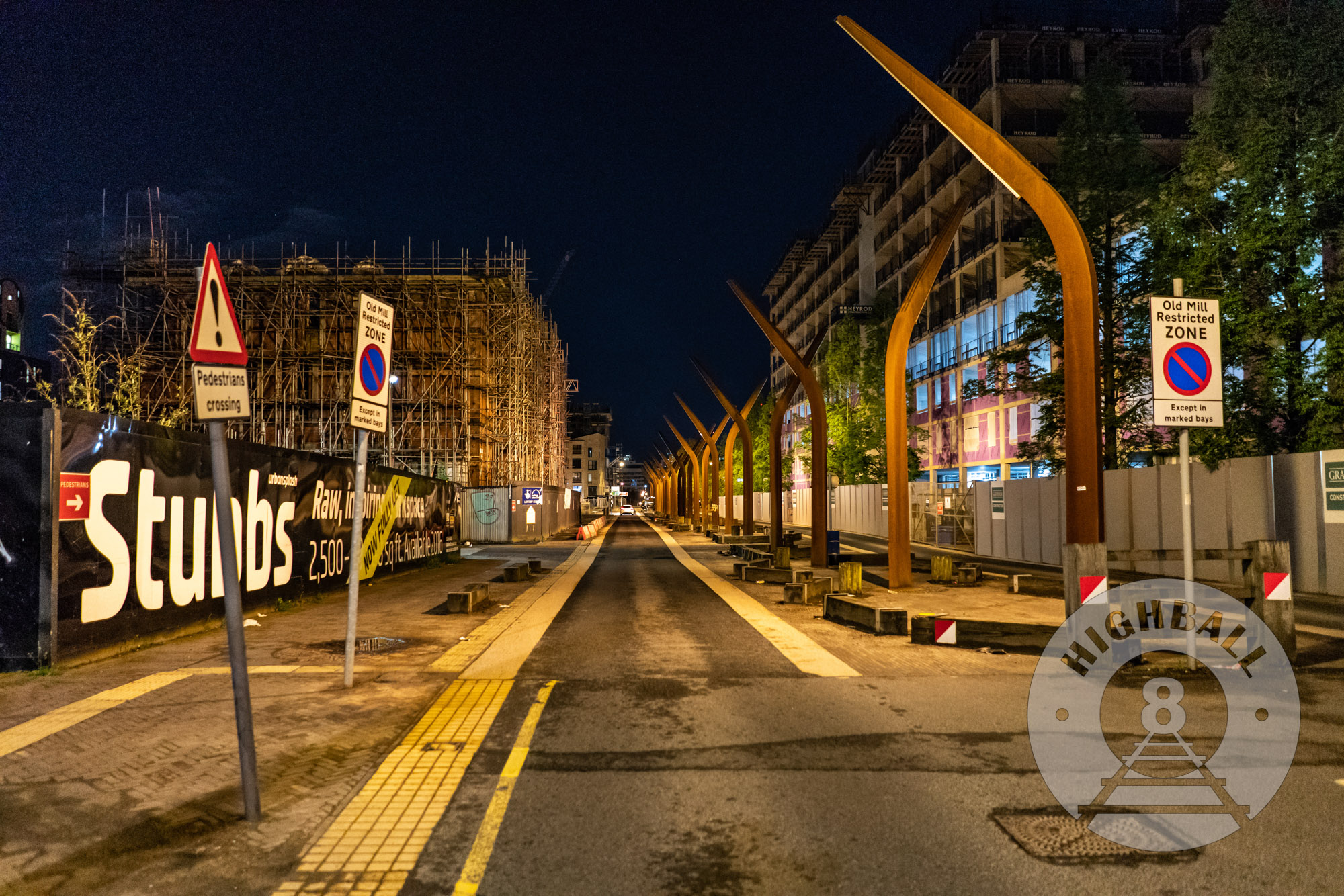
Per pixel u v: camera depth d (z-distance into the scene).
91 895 3.29
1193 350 7.67
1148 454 23.84
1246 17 17.59
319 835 3.90
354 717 5.91
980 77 45.97
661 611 12.77
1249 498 15.95
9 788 4.39
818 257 81.75
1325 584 14.09
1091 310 10.05
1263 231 16.78
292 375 43.62
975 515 29.16
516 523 38.06
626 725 5.86
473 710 6.30
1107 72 24.34
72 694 6.41
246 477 10.84
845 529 50.66
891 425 16.03
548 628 10.76
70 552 7.43
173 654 8.18
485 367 46.84
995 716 6.08
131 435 8.28
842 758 5.10
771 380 101.94
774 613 12.44
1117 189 23.61
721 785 4.62
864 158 64.12
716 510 51.50
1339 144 16.67
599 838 3.88
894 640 9.65
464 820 4.11
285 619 10.93
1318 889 3.36
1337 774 4.75
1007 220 43.47
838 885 3.41
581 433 153.50
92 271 47.03
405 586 16.23
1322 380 16.30
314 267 45.38
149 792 4.35
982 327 45.78
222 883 3.40
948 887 3.38
